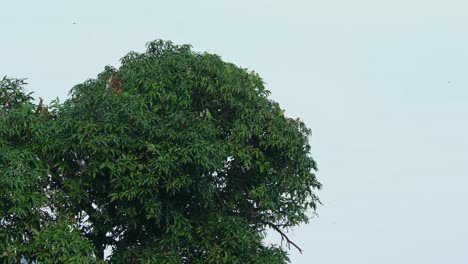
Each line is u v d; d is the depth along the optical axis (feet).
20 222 189.78
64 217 196.65
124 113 197.36
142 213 206.59
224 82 215.92
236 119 217.56
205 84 213.25
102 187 201.36
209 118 208.13
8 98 203.82
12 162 188.03
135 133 200.64
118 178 195.52
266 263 210.79
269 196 222.89
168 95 207.72
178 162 196.44
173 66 215.10
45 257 186.50
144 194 197.26
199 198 210.79
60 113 202.69
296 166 225.97
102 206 203.10
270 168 217.15
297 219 226.99
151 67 214.07
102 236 212.43
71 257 187.52
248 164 215.51
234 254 210.79
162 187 199.82
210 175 210.18
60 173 201.57
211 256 207.62
